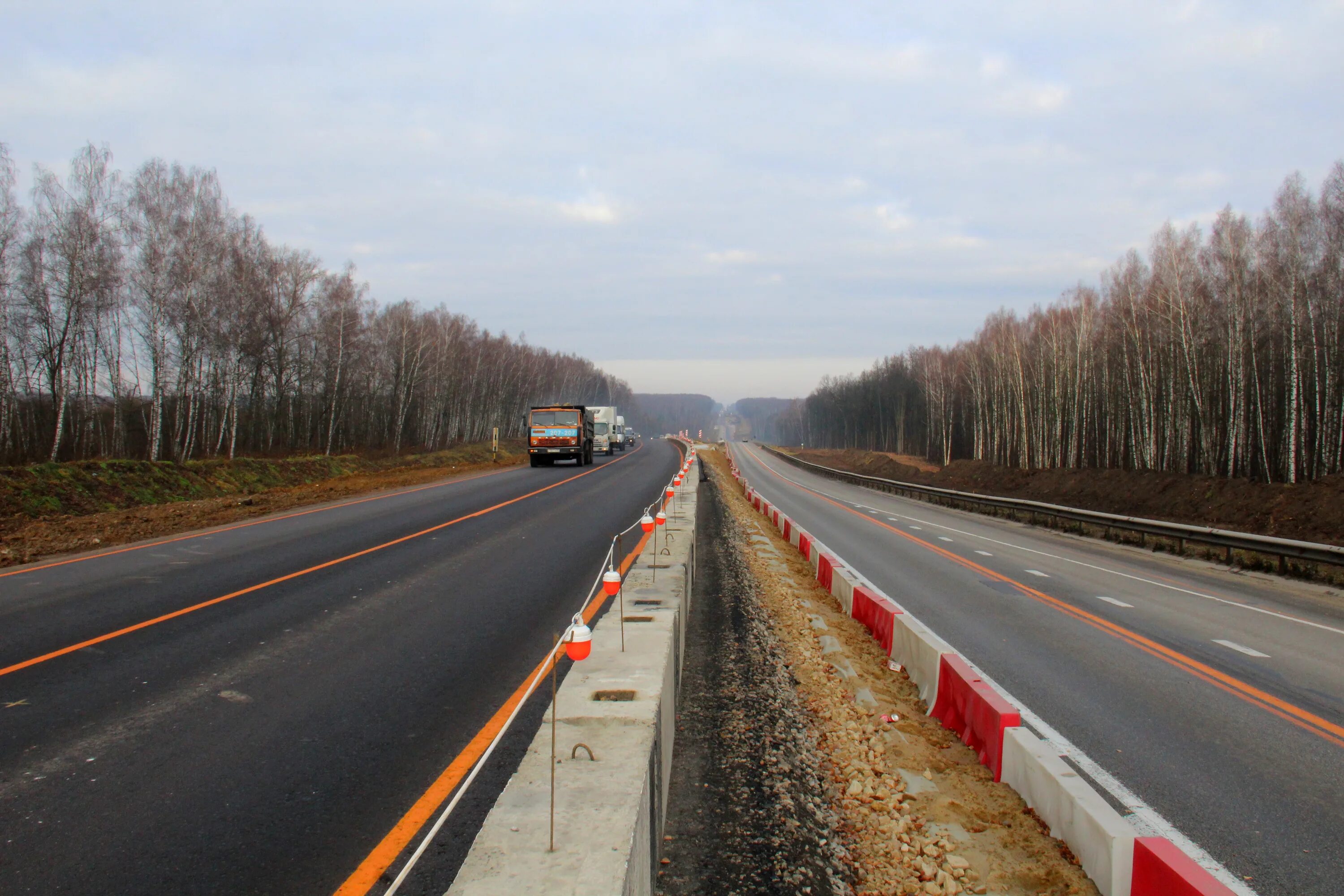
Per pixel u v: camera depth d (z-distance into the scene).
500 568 10.95
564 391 131.25
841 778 4.79
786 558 14.42
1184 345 35.44
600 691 4.56
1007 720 4.90
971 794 4.66
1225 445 38.28
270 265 44.28
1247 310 34.66
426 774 4.40
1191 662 7.73
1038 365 61.41
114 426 35.88
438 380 68.25
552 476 30.62
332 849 3.58
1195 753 5.33
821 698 6.31
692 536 11.95
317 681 6.00
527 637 7.37
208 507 17.66
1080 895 3.58
